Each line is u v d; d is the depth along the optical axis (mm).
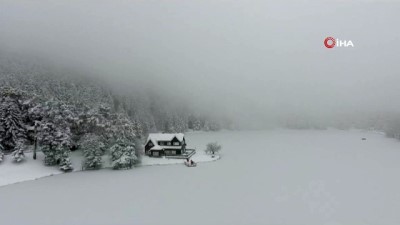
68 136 63750
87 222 37031
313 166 71562
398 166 72438
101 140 70250
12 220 37500
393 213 41312
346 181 57688
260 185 54250
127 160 64562
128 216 38906
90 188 50875
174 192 49250
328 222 38062
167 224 36531
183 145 81125
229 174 62125
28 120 67750
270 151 95000
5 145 62906
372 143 120188
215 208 42156
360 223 37875
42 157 63219
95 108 79062
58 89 130750
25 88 118125
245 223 37125
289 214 40438
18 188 50406
